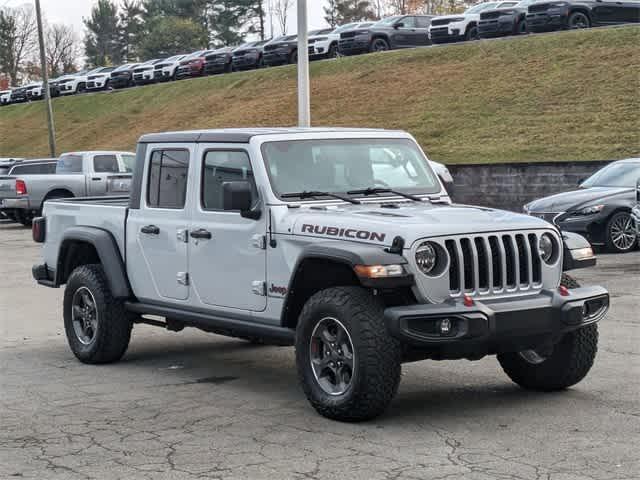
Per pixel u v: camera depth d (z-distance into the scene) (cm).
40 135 5778
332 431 650
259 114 4359
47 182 2723
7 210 2797
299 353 689
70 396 777
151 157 859
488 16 3981
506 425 654
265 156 755
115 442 637
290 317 726
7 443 641
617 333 975
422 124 3453
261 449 611
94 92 6319
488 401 724
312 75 4522
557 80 3347
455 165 2567
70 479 562
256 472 565
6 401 763
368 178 788
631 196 1738
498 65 3681
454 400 730
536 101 3262
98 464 590
